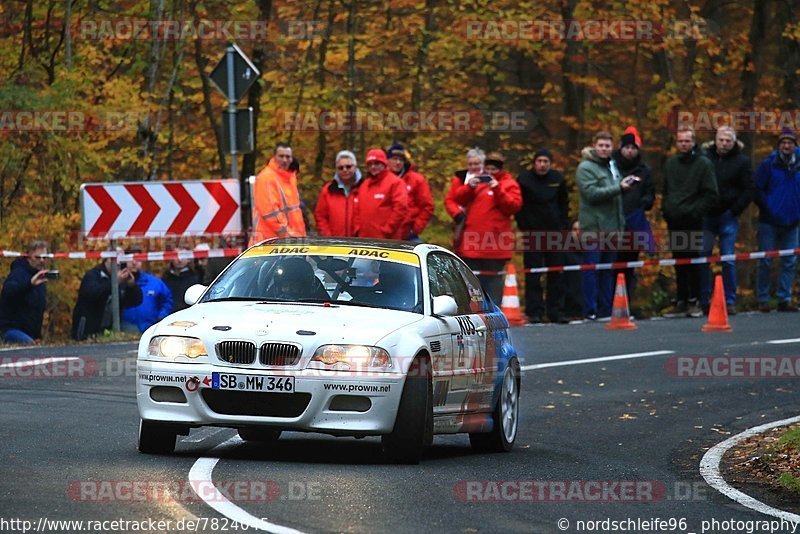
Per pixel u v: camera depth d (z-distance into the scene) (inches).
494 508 906.1
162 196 2188.7
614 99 4047.7
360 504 889.5
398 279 1196.5
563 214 2465.6
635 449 1259.8
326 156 3831.2
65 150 2650.1
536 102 4168.3
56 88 2628.0
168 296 2213.3
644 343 2091.5
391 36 3676.2
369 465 1071.0
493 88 3964.1
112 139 2792.8
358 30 3742.6
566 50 3750.0
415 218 2188.7
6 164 2630.4
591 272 2465.6
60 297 2682.1
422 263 1221.7
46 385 1518.2
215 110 3590.1
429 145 3627.0
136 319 2182.6
